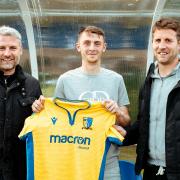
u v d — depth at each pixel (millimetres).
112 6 5473
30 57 5785
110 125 2941
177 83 2650
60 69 5906
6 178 2947
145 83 2875
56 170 2984
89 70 3143
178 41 2785
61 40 5750
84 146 2971
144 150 2865
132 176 3385
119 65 5883
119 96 3197
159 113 2773
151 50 5746
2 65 2951
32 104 2994
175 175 2658
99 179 2934
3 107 2949
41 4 5371
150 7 5496
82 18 5574
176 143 2648
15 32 3006
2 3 5336
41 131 2967
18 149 3010
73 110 2992
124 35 5734
